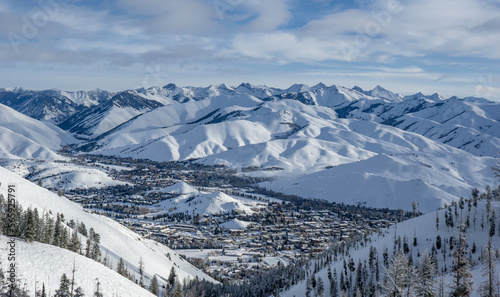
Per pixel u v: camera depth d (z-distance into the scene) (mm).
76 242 155125
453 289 108438
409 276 122188
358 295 168875
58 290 97188
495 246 195875
